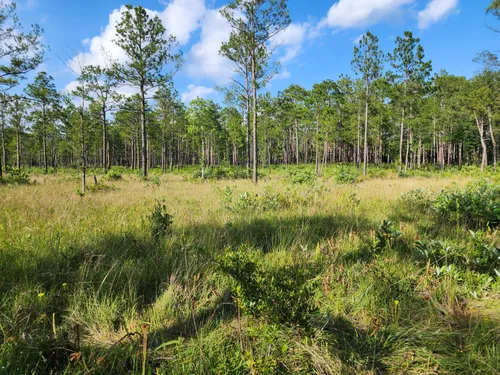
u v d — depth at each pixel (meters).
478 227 4.44
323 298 2.50
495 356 1.73
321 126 25.81
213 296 2.55
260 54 15.15
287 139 46.41
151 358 1.80
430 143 41.38
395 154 47.66
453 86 33.94
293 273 2.61
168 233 4.16
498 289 2.59
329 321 2.21
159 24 18.41
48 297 2.38
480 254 3.08
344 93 31.67
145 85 19.62
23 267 2.79
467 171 25.94
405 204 6.29
